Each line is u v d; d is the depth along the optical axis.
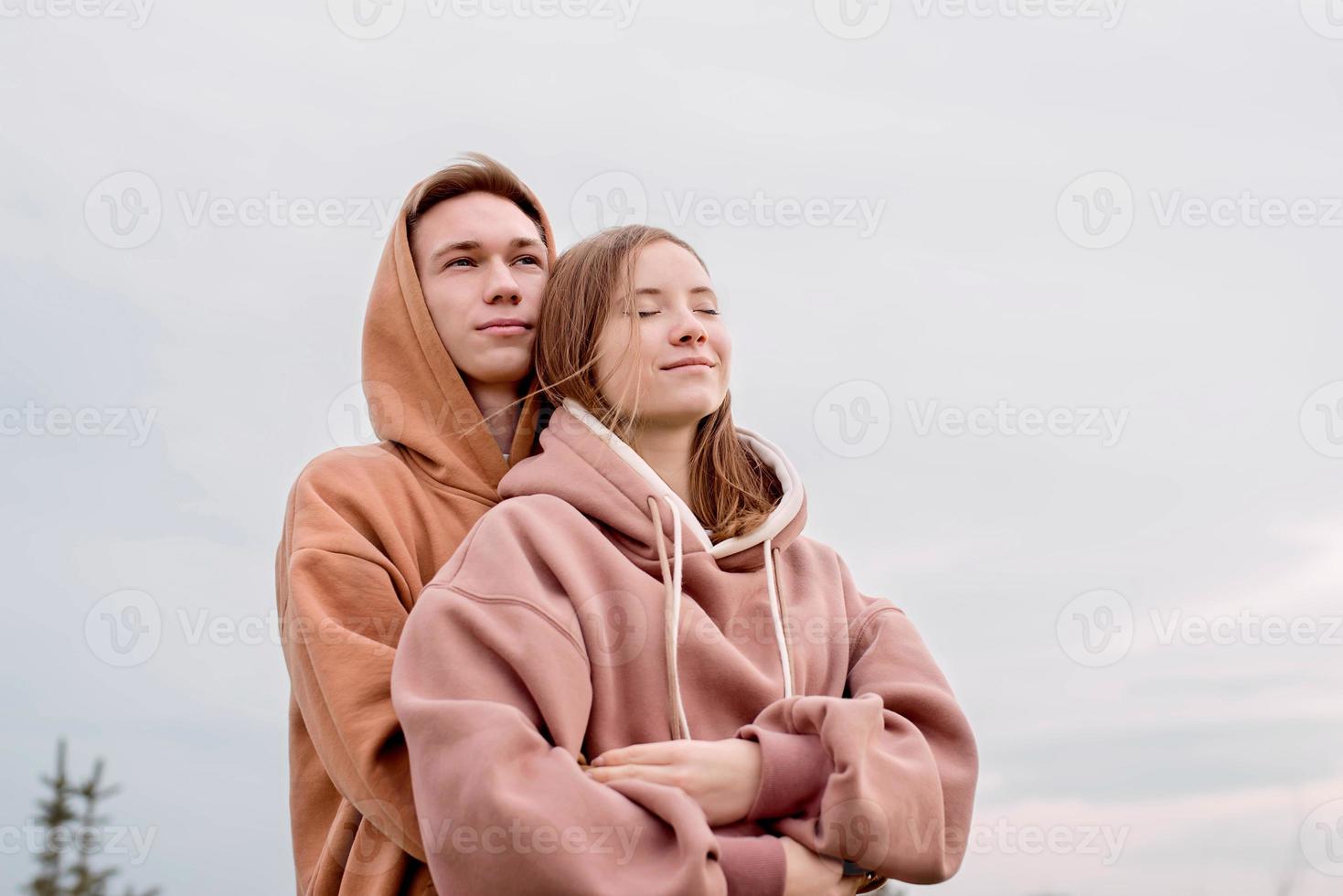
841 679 1.96
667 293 1.98
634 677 1.79
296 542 1.96
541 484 1.94
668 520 1.90
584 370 1.98
